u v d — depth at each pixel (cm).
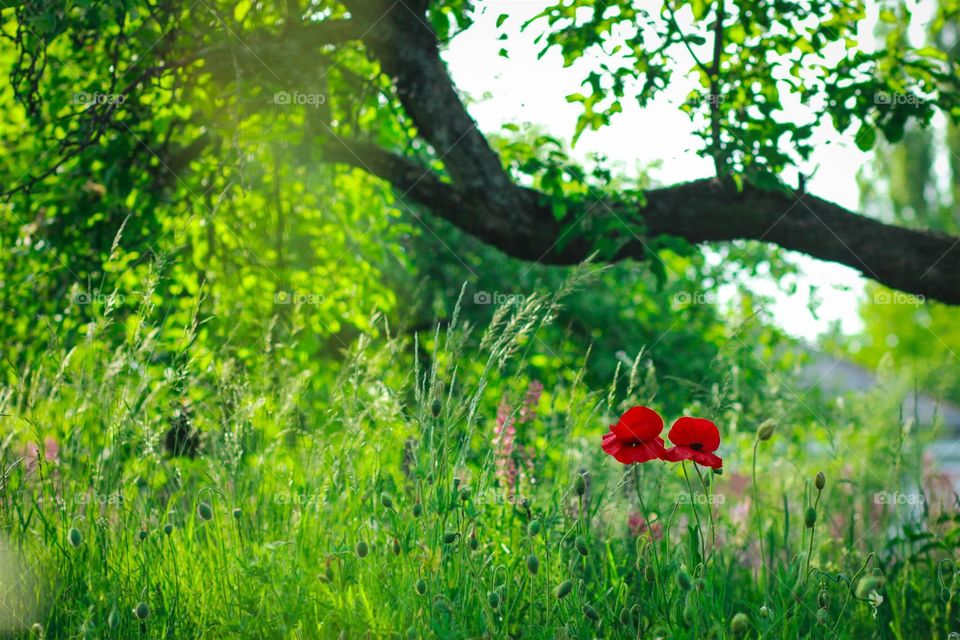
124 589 245
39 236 486
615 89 412
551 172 445
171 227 471
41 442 271
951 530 334
